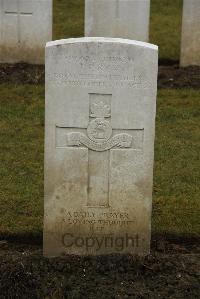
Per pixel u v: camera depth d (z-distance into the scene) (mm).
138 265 2883
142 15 5043
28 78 4887
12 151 3930
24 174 3664
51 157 2842
